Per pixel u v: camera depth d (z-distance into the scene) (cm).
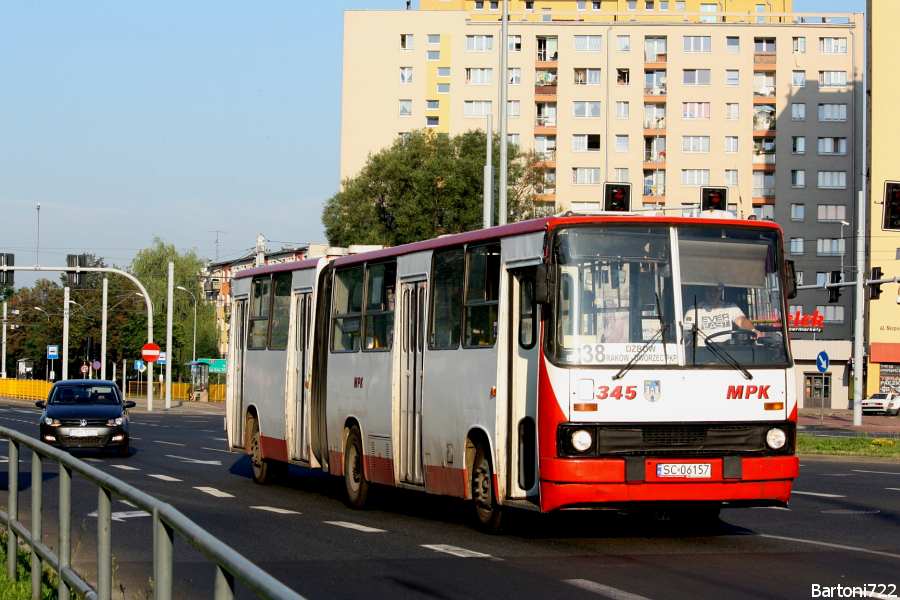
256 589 364
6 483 1023
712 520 1409
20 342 12306
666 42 10056
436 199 7600
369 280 1692
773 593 927
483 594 932
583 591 941
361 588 967
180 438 3716
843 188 9981
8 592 912
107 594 690
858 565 1090
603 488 1159
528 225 1272
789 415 1236
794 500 1853
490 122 3253
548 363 1191
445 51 10200
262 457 2069
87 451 2989
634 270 1222
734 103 10019
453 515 1597
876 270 4716
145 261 10994
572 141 10088
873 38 8425
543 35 10125
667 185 10019
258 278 2166
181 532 484
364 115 10244
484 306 1348
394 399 1564
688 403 1199
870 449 3153
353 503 1686
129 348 10206
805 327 9269
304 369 1898
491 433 1305
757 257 1260
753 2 11425
